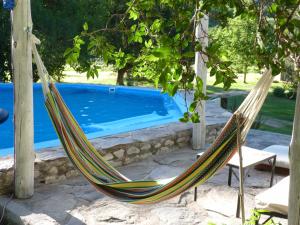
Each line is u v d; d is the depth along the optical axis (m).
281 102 15.05
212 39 1.59
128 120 9.16
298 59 1.57
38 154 5.08
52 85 4.05
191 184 3.30
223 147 3.04
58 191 4.76
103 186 3.73
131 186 3.65
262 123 10.66
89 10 15.34
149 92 11.68
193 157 6.25
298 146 1.86
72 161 3.96
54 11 15.16
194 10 1.55
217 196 4.82
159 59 1.39
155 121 8.73
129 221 4.12
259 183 5.27
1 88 11.48
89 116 9.66
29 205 4.32
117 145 5.67
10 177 4.54
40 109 10.00
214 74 1.48
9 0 4.03
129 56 1.99
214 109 8.36
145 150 6.11
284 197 3.65
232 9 1.57
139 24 1.92
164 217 4.24
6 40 14.39
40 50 14.58
